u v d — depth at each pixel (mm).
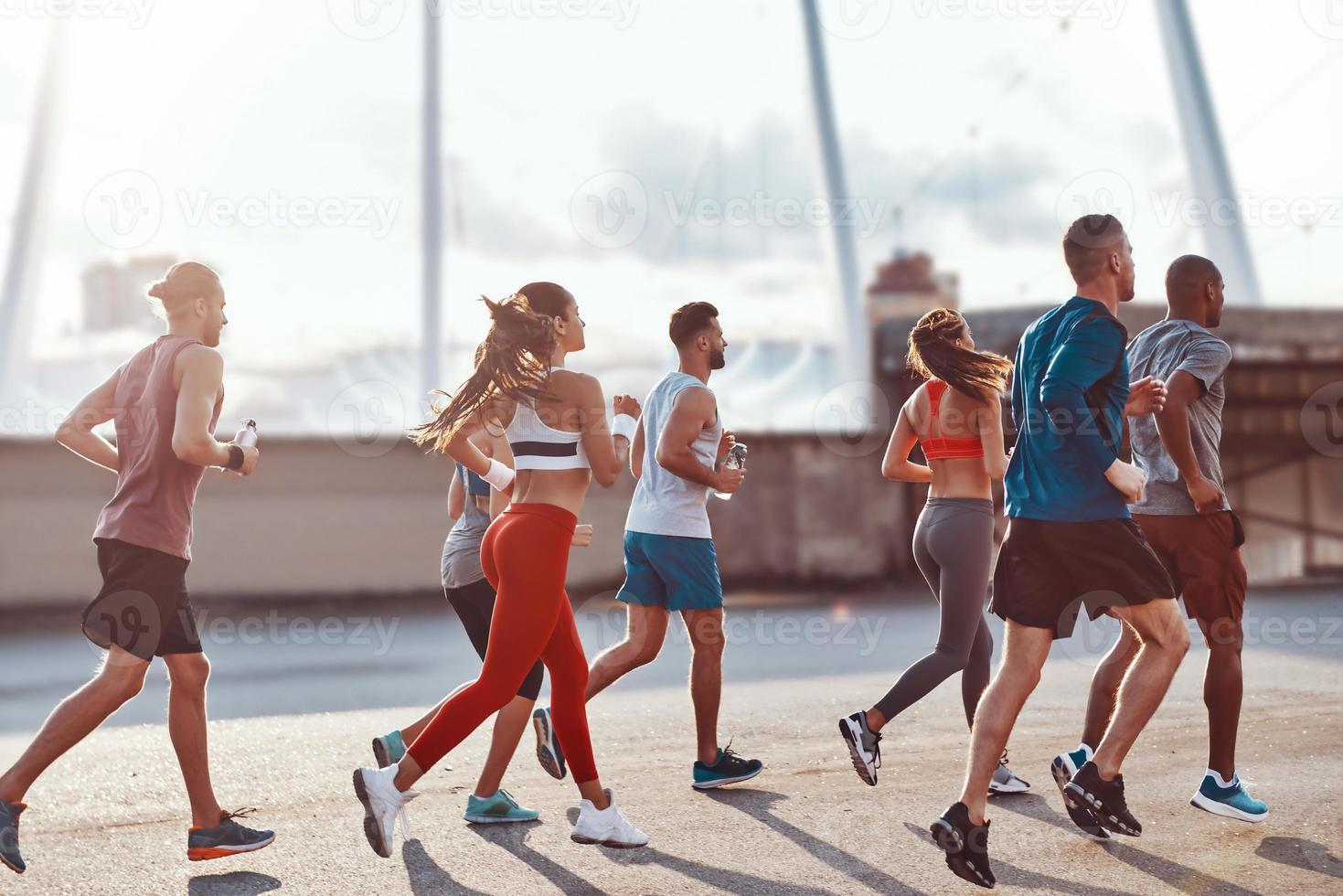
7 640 9148
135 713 5695
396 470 11789
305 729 5113
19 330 28547
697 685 3912
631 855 3150
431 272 25094
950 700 5602
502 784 4023
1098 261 3105
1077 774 3035
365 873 3016
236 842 3078
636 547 3982
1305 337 15023
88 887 2934
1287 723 4828
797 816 3520
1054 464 3006
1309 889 2771
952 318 3891
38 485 10734
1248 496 14836
